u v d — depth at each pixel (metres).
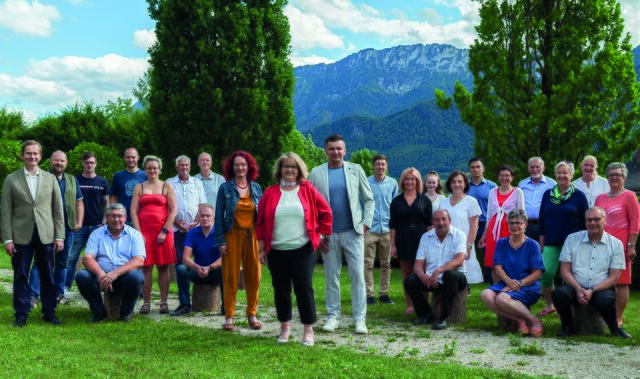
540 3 15.27
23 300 7.10
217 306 8.74
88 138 28.06
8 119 29.30
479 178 10.42
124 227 7.98
